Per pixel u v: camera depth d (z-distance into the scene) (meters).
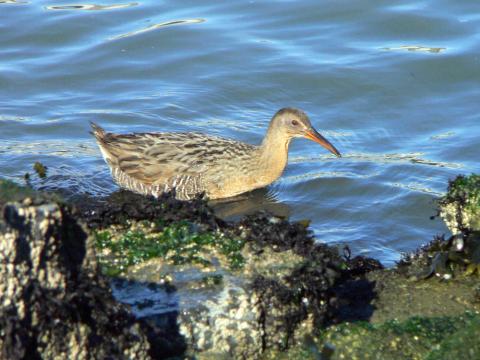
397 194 14.09
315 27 19.19
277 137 15.28
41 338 7.16
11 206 6.97
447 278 9.91
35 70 17.98
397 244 12.62
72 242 7.35
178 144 15.86
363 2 19.69
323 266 8.93
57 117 16.69
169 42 18.78
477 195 10.67
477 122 16.30
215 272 8.75
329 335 8.77
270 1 20.00
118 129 16.56
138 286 8.64
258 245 9.13
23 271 7.02
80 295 7.33
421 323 9.01
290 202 14.44
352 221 13.48
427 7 19.47
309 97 17.38
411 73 17.69
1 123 16.33
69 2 19.97
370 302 9.52
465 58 17.91
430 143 15.77
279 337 8.57
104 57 18.38
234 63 18.19
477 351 8.61
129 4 20.05
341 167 15.25
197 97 17.41
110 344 7.57
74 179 14.94
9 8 19.73
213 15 19.69
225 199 15.52
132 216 9.57
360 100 17.22
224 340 8.41
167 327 8.34
